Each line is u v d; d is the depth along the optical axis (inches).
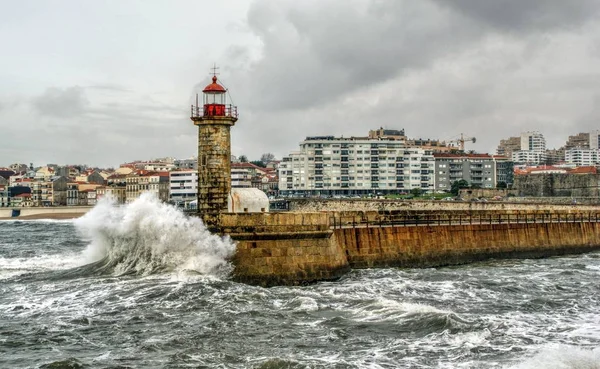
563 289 1740.9
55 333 1240.8
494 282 1813.5
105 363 1075.9
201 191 1910.7
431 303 1528.1
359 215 2175.2
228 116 1905.8
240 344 1173.7
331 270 1800.0
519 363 1061.1
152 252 1771.7
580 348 1145.4
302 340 1197.7
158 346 1161.4
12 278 1795.0
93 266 1850.4
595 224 2851.9
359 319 1331.2
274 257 1739.7
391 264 2117.4
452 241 2304.4
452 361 1083.3
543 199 6451.8
